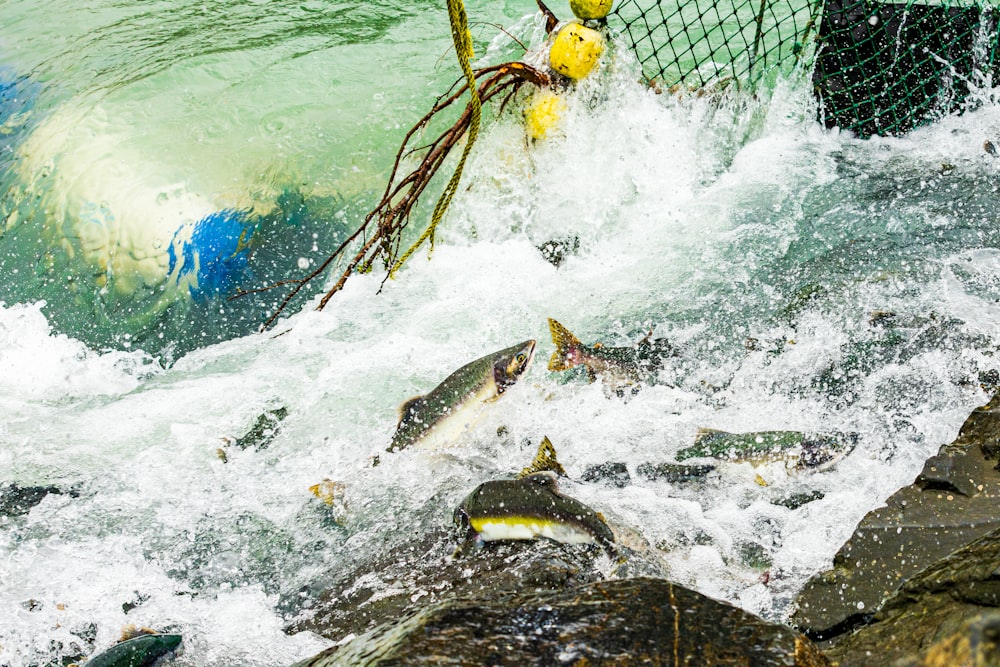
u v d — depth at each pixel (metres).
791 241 5.67
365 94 7.13
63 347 5.73
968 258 5.27
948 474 3.59
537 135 6.04
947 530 3.38
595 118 6.08
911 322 4.75
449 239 6.11
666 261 5.68
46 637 3.66
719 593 3.42
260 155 6.57
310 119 6.86
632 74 6.28
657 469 4.14
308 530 4.14
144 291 6.01
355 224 6.30
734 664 2.30
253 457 4.61
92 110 7.04
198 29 8.43
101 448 4.74
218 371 5.27
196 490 4.43
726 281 5.44
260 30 8.30
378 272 5.96
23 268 6.20
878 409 4.36
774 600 3.37
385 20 8.38
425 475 4.31
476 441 4.50
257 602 3.80
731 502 3.93
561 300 5.51
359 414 4.80
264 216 6.29
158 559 4.06
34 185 6.58
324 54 7.77
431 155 5.27
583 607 2.50
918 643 2.42
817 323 4.94
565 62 5.84
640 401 4.65
